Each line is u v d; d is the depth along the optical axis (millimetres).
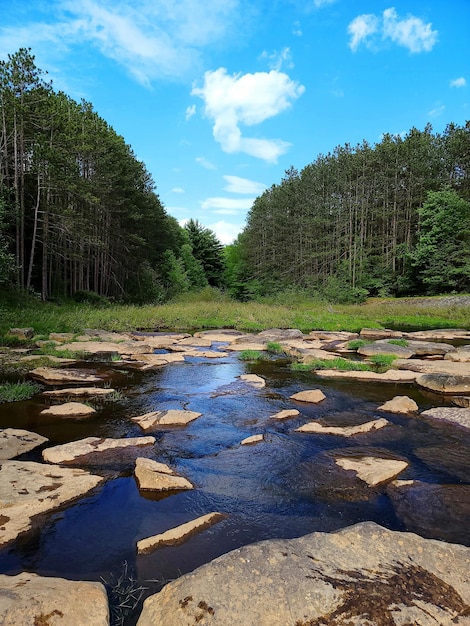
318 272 48875
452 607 2539
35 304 22062
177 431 6324
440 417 7137
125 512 3996
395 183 43031
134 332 17750
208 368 11109
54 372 9406
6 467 4613
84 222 26516
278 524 3854
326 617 2422
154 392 8602
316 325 22797
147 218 38656
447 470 5113
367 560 2938
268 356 12883
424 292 41469
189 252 60656
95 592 2703
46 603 2484
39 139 23047
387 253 43562
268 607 2477
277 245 54375
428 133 43812
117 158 31094
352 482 4742
